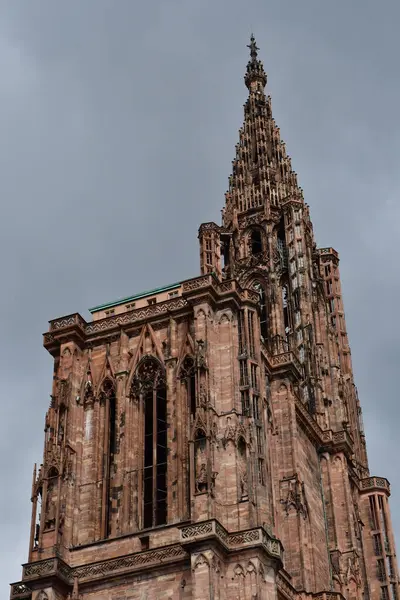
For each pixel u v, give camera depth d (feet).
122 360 299.38
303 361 375.86
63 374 299.38
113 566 263.29
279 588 271.90
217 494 261.85
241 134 456.86
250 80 481.87
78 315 307.78
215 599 243.40
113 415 295.69
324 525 330.95
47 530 271.28
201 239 396.57
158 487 279.28
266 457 278.26
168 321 300.81
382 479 379.14
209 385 277.64
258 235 424.46
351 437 376.07
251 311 297.94
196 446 266.57
